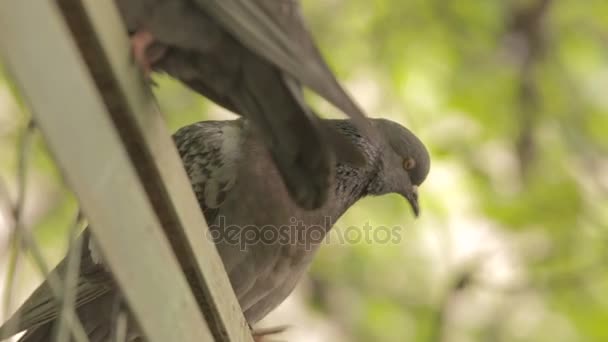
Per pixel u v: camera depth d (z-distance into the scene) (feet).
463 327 57.41
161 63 23.20
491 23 61.05
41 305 28.35
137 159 20.86
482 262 55.01
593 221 55.31
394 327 57.21
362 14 60.34
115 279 19.17
